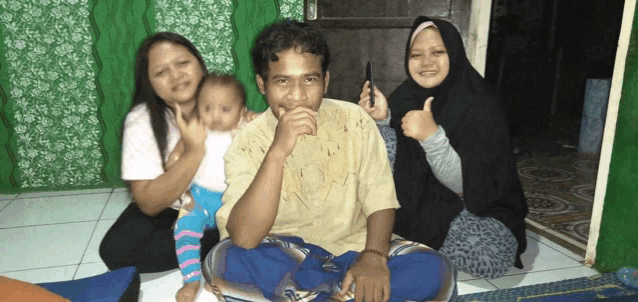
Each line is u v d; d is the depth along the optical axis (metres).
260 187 1.11
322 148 1.25
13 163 2.72
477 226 1.70
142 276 1.73
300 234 1.30
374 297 1.07
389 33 2.47
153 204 1.62
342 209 1.27
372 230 1.23
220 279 1.12
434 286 1.09
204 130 1.56
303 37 1.12
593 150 3.98
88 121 2.74
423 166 1.75
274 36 1.13
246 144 1.28
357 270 1.12
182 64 1.62
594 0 4.86
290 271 1.10
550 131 4.79
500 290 1.63
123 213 1.84
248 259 1.11
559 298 1.56
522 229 1.76
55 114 2.70
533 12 4.84
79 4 2.57
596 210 1.82
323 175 1.26
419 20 1.80
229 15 2.71
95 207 2.51
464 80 1.73
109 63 2.67
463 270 1.71
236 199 1.23
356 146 1.27
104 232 2.17
